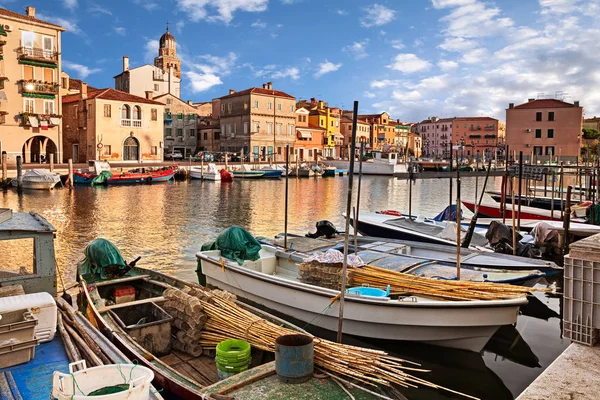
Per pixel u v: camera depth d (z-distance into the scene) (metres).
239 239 12.09
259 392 5.73
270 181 56.19
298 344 6.21
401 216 19.81
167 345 7.83
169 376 6.01
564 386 4.74
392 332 9.05
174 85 78.94
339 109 94.12
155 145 58.62
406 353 9.23
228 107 71.75
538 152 71.12
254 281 10.95
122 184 47.38
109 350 6.39
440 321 8.66
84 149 56.22
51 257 7.48
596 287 5.58
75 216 26.19
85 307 9.05
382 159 72.06
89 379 4.89
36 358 5.92
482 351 9.39
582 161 62.28
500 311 8.64
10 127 45.09
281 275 12.31
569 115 69.44
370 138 100.38
